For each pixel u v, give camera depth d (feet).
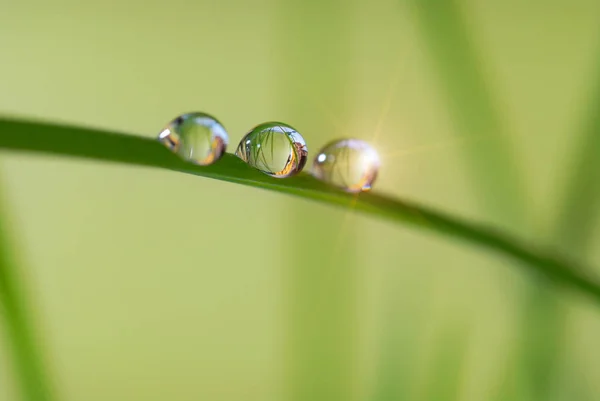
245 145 0.22
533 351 0.25
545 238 0.26
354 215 0.27
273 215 0.35
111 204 0.36
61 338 0.33
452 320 0.25
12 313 0.22
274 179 0.21
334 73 0.28
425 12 0.26
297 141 0.22
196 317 0.34
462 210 0.32
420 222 0.22
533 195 0.31
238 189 0.35
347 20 0.28
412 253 0.29
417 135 0.37
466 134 0.26
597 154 0.25
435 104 0.37
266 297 0.35
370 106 0.37
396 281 0.26
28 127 0.20
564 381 0.25
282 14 0.28
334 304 0.25
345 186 0.22
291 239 0.26
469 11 0.26
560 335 0.25
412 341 0.25
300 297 0.25
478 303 0.28
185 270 0.35
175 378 0.33
